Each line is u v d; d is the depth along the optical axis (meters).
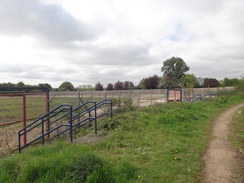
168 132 7.18
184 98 22.42
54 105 13.55
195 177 3.84
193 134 7.19
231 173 4.08
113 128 7.61
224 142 6.38
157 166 4.22
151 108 11.76
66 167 3.55
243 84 32.72
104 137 6.47
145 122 8.30
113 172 3.55
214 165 4.48
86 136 6.71
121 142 5.80
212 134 7.45
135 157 4.66
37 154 4.56
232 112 13.84
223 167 4.38
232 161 4.73
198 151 5.38
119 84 61.22
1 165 3.76
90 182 3.17
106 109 12.18
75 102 15.05
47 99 9.06
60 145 5.07
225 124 9.48
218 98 22.75
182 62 70.88
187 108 13.15
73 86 56.62
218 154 5.21
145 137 6.44
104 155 4.59
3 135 8.60
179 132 7.23
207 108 14.87
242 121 10.34
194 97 22.27
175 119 9.09
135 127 7.44
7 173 3.42
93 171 3.33
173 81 54.06
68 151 4.43
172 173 3.93
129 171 3.76
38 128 10.12
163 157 4.74
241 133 7.62
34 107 10.30
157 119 8.85
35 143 7.42
